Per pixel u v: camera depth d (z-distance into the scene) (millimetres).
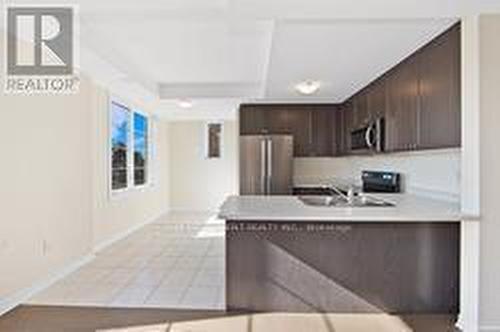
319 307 3287
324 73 4305
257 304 3307
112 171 6352
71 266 4660
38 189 3957
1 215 3389
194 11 3137
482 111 2805
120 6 3059
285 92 5508
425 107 3320
